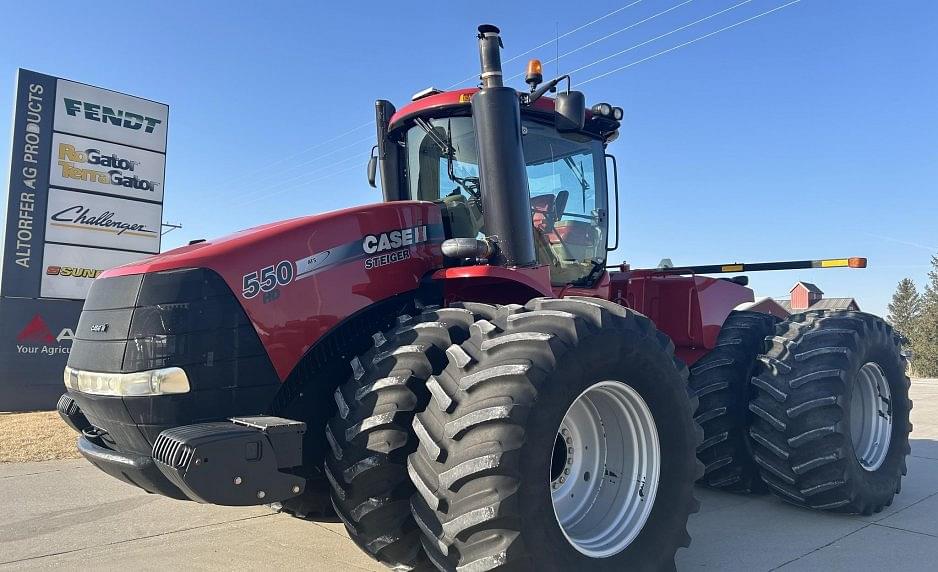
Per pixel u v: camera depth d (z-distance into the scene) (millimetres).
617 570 2840
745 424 4605
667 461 3115
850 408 4191
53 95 10711
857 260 4770
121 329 2850
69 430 8094
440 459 2572
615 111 4438
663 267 5379
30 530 4207
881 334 4578
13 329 9930
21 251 10359
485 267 3252
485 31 3492
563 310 2959
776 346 4414
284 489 2549
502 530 2482
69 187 10812
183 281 2830
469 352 2793
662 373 3090
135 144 11469
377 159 4746
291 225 3195
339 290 3209
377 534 2822
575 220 4473
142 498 5004
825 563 3465
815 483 4125
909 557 3553
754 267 5270
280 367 2979
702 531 4008
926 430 8094
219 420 2795
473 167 4062
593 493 3150
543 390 2605
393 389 2830
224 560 3619
